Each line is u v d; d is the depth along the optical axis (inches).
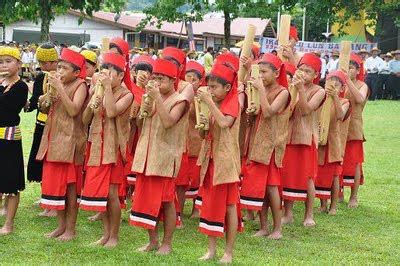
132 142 368.2
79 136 323.9
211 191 294.2
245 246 327.9
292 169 367.9
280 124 340.8
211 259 298.4
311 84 373.1
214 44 1786.4
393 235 361.1
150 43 1736.0
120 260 291.9
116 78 312.3
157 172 291.3
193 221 379.2
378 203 441.4
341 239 348.8
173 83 297.4
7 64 320.8
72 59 322.3
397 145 708.7
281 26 384.2
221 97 294.4
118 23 1620.3
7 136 321.7
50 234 330.6
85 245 315.9
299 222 385.4
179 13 1002.1
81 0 901.8
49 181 320.5
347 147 429.1
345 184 430.3
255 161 339.0
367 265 303.1
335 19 1146.0
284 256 312.3
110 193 311.7
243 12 966.4
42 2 869.8
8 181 323.3
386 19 1496.1
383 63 1302.9
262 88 331.0
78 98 319.3
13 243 315.6
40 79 370.0
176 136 297.1
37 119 372.2
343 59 405.4
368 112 1058.1
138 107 360.2
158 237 329.4
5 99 319.0
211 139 295.1
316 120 376.2
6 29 1625.2
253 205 340.2
